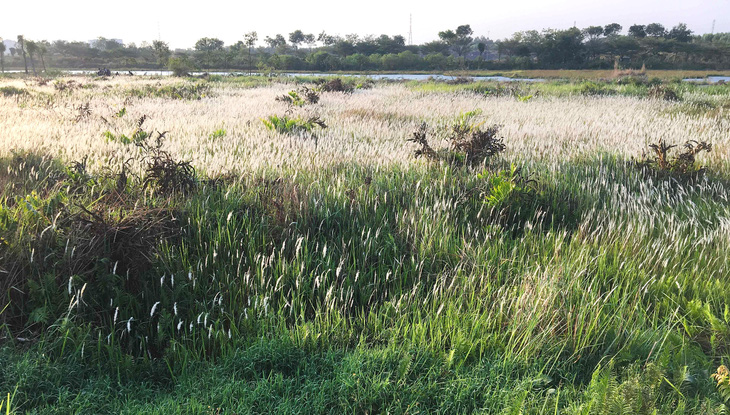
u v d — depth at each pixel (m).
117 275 3.55
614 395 2.59
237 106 16.39
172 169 5.31
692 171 7.00
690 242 4.71
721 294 3.79
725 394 2.69
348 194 5.55
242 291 3.71
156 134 9.82
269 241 4.48
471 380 2.83
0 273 3.43
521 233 5.33
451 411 2.67
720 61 113.25
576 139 10.20
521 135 10.55
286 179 6.06
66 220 3.89
